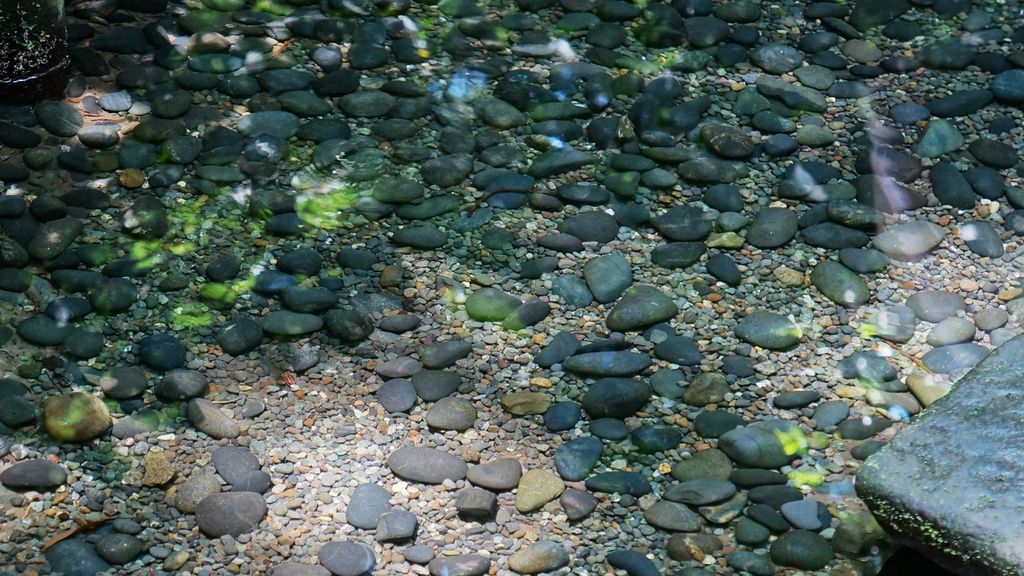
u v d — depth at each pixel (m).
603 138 2.97
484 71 3.11
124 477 2.45
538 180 2.90
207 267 2.73
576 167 2.92
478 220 2.83
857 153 2.96
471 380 2.59
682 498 2.43
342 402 2.55
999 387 2.37
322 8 3.25
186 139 2.91
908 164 2.92
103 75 3.04
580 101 3.06
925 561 2.35
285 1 3.26
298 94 3.03
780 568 2.36
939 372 2.60
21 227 2.75
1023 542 2.20
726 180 2.90
